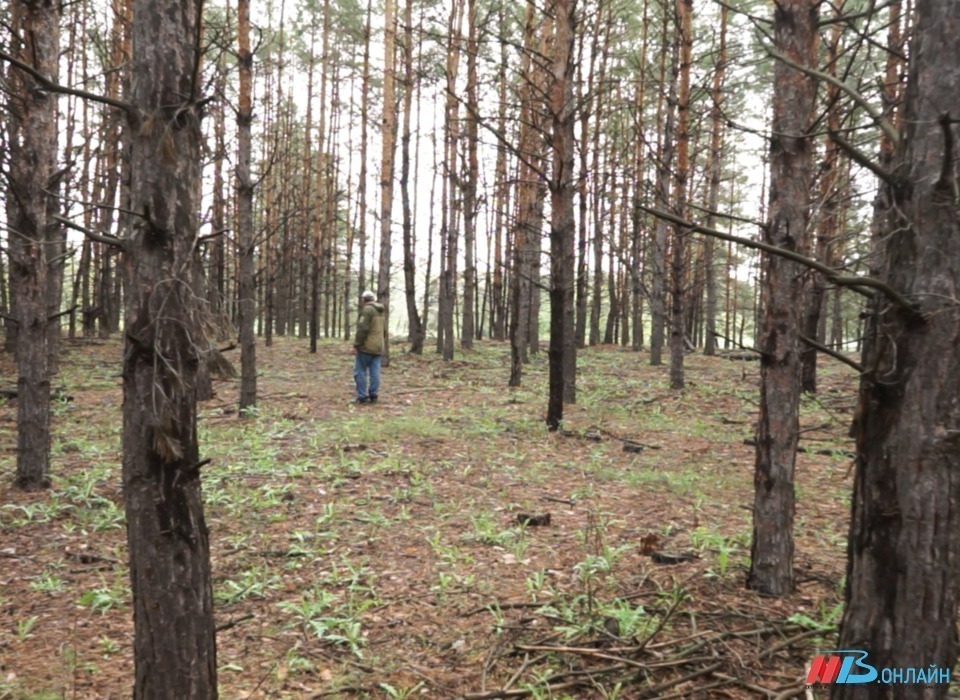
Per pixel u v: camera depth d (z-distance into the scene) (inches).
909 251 92.4
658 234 580.1
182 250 102.0
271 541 220.7
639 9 724.0
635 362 752.3
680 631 159.3
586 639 156.1
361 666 147.7
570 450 346.3
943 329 90.3
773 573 177.8
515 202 786.8
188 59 102.5
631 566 197.0
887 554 95.2
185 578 103.7
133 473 101.8
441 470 300.8
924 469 92.0
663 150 497.4
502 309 1080.2
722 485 283.9
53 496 260.1
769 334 175.9
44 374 269.9
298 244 895.7
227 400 474.0
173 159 99.9
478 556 206.8
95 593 181.3
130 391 101.2
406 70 703.7
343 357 741.9
